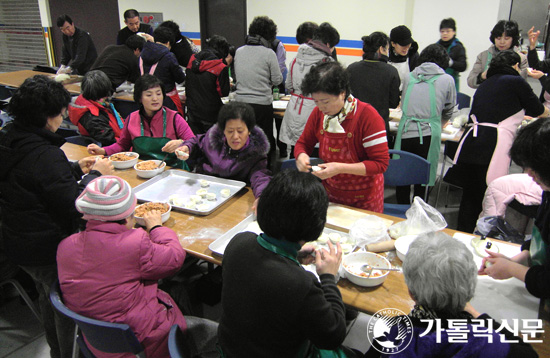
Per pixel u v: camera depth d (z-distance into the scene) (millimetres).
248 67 3805
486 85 2768
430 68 2967
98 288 1407
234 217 1990
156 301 1557
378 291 1456
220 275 2510
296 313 1039
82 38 5617
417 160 2516
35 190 1688
